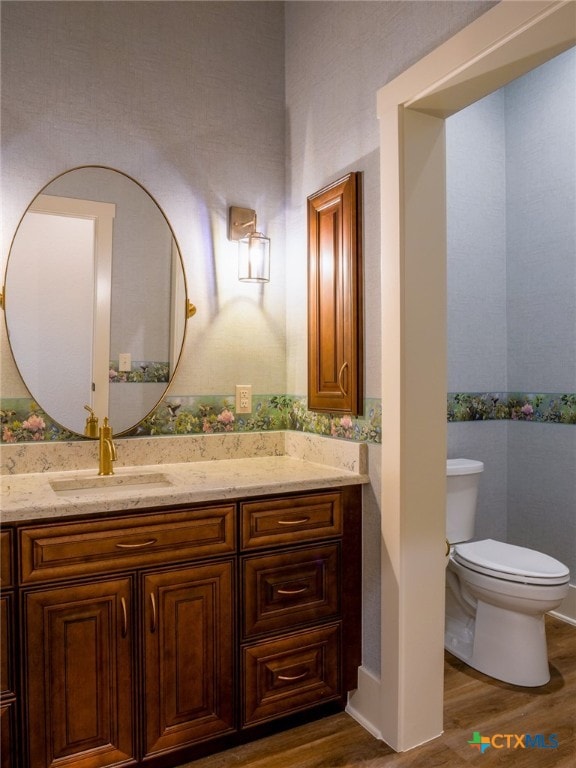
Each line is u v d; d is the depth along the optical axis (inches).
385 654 73.1
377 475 75.3
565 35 53.6
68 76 79.4
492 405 122.2
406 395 70.2
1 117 75.4
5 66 75.6
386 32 73.2
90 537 61.4
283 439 95.3
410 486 70.7
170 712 66.1
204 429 89.1
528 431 120.0
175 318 86.9
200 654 67.7
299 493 73.6
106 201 82.0
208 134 89.7
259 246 89.4
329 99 84.7
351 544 77.6
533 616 87.9
